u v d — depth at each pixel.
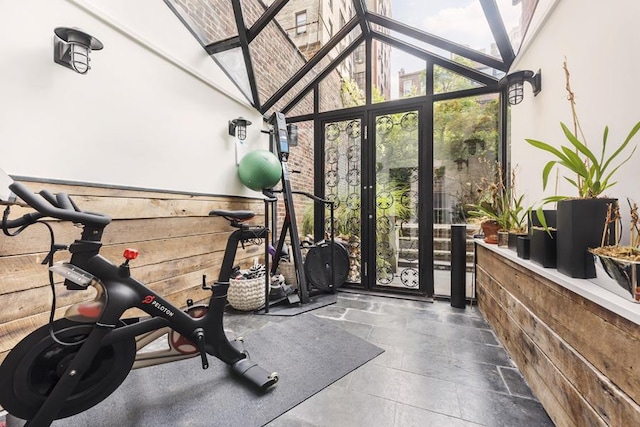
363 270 3.40
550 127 1.81
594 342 0.95
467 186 3.00
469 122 3.00
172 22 2.32
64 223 1.64
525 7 2.25
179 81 2.41
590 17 1.40
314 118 3.65
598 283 0.99
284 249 3.45
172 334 1.55
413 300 3.01
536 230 1.37
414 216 3.20
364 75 3.38
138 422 1.28
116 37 1.92
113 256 1.91
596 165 1.08
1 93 1.40
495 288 2.09
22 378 1.14
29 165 1.50
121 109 1.96
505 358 1.80
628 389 0.80
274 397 1.45
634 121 1.12
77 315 1.21
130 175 2.02
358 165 3.47
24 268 1.47
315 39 3.37
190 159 2.52
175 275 2.36
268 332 2.22
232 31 2.95
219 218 2.85
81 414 1.32
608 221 1.04
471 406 1.37
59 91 1.62
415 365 1.74
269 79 3.43
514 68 2.51
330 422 1.28
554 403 1.21
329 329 2.27
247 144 3.28
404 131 3.23
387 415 1.32
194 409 1.36
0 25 1.39
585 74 1.44
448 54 2.97
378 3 2.93
